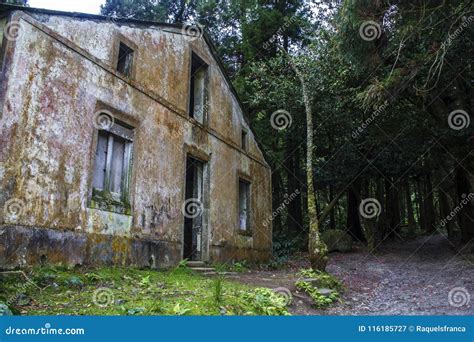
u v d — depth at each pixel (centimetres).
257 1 1830
